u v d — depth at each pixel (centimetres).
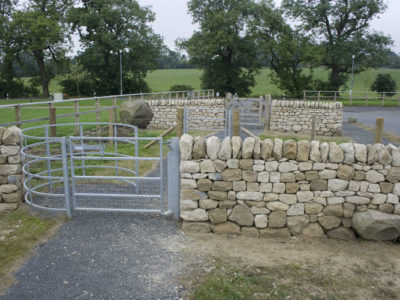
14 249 430
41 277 376
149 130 1461
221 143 482
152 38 4844
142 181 680
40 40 4044
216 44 4025
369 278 385
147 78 6850
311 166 472
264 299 342
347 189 475
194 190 482
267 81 6275
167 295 348
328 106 1443
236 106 1592
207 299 338
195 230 488
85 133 1205
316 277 383
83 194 512
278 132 1493
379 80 3975
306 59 4006
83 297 344
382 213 469
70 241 453
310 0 4225
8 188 545
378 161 466
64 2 4466
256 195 478
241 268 397
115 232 479
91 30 4519
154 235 474
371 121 1881
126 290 355
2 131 543
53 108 975
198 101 1592
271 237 483
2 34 3978
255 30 4088
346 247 459
